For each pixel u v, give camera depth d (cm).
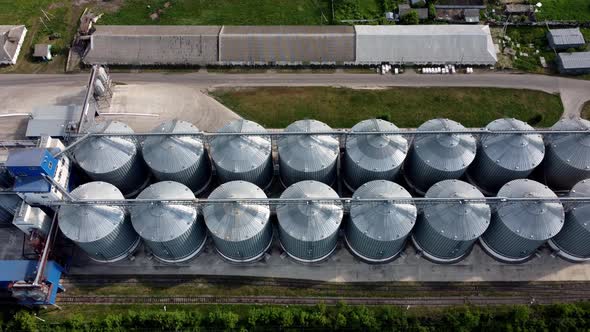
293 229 5688
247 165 6162
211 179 6862
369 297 6072
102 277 6222
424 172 6322
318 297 6069
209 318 5716
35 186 5841
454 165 6169
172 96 8031
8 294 6069
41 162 5759
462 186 5988
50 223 6222
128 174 6412
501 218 5816
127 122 7675
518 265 6262
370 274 6225
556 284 6131
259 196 5916
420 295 6078
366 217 5725
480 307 5969
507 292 6084
